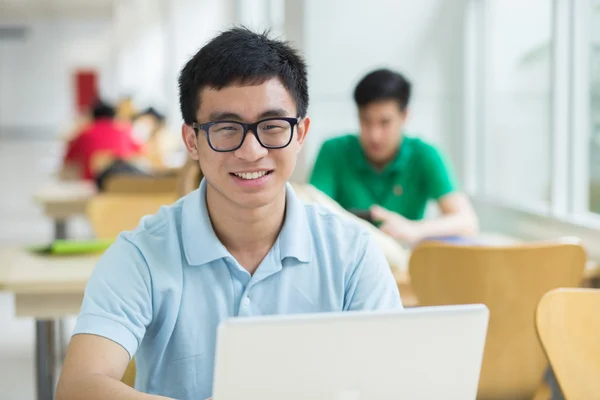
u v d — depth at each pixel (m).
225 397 1.06
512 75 4.57
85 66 27.23
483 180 4.91
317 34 4.88
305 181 4.89
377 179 3.69
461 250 2.56
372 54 4.91
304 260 1.57
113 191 4.84
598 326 1.78
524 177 4.48
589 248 3.56
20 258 3.00
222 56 1.39
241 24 1.54
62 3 19.88
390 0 4.90
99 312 1.46
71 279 2.69
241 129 1.40
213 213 1.55
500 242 3.68
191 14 11.90
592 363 1.76
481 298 2.58
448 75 4.95
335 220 1.63
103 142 7.43
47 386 2.91
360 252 1.61
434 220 3.53
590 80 3.77
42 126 27.39
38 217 9.76
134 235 1.57
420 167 3.68
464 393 1.13
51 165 10.09
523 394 2.63
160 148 8.52
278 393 1.06
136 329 1.48
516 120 4.55
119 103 11.22
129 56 17.30
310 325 1.04
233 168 1.42
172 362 1.56
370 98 3.46
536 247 2.54
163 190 4.89
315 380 1.07
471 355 1.11
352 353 1.07
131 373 1.94
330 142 3.75
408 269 2.65
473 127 4.97
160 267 1.53
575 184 3.88
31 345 4.84
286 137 1.42
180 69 1.50
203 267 1.54
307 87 1.48
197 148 1.47
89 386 1.35
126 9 17.19
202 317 1.54
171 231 1.57
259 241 1.55
